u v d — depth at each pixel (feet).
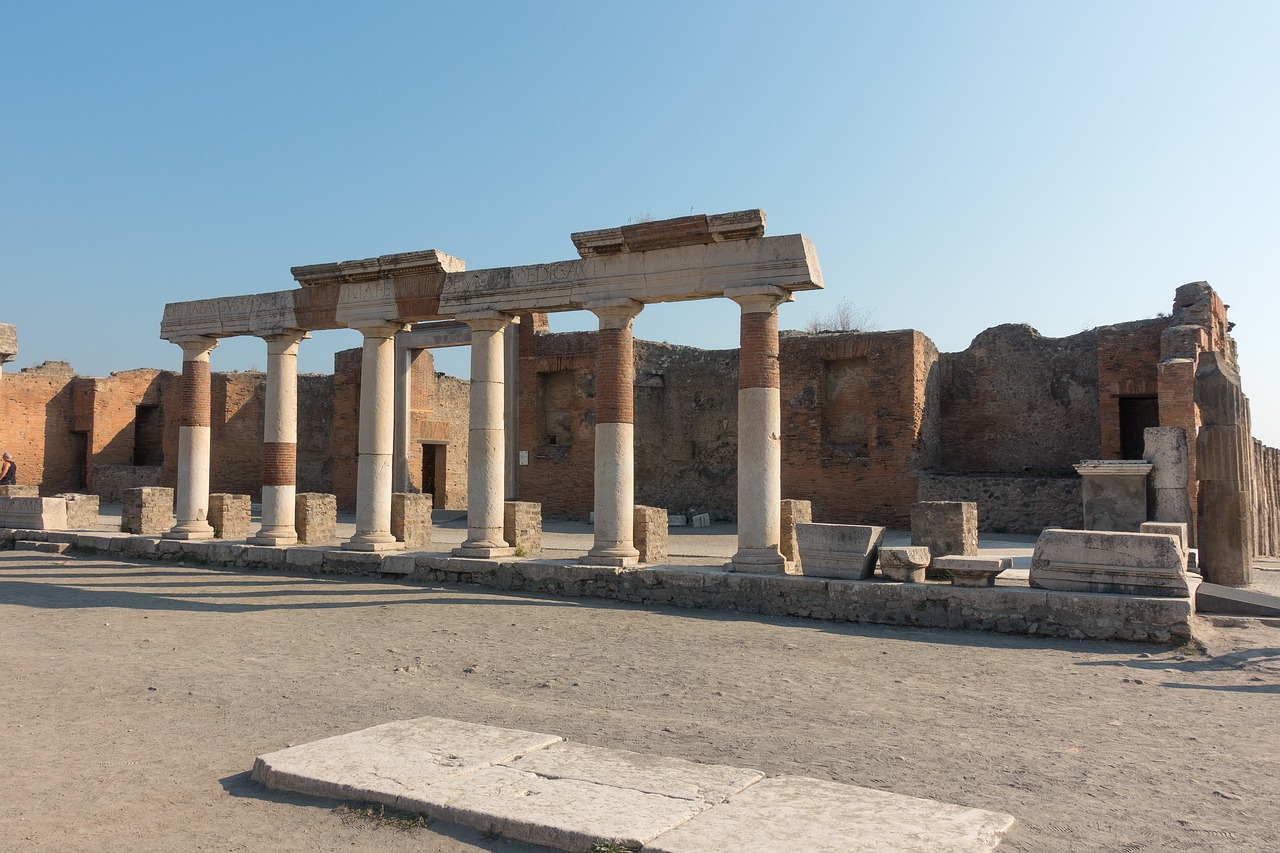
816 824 16.08
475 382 55.52
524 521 62.34
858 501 90.79
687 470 104.68
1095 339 93.09
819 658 33.50
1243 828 17.22
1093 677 30.40
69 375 138.10
